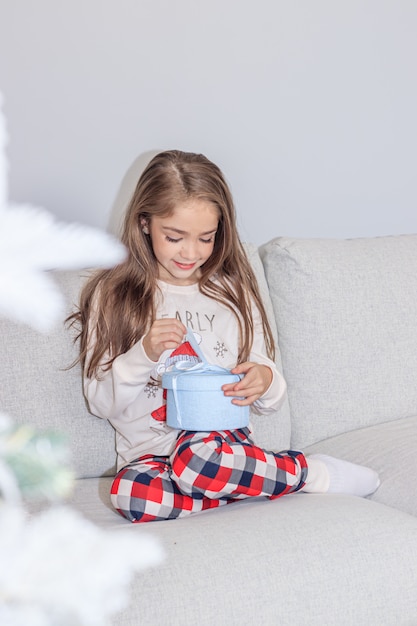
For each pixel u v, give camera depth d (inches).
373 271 71.6
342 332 69.5
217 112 79.5
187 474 53.9
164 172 61.2
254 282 67.2
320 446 68.2
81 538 15.3
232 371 57.2
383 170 87.7
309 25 81.7
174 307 64.3
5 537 14.9
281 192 83.6
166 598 39.6
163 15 75.9
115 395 58.4
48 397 59.9
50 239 15.1
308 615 42.0
